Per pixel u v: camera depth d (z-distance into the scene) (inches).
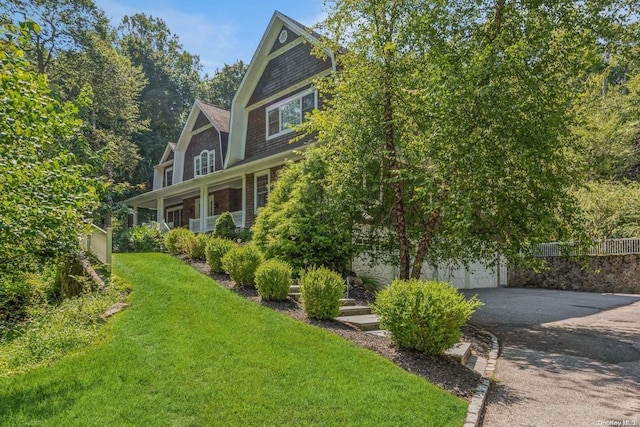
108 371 166.6
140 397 146.6
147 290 299.0
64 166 253.6
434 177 299.0
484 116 279.1
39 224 228.5
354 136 348.5
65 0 941.8
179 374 165.6
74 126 273.1
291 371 174.9
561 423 158.7
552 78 299.0
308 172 404.8
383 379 175.8
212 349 193.3
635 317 398.0
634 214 656.4
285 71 665.6
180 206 1027.3
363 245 406.6
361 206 382.6
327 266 390.6
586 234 322.0
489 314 417.4
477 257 377.4
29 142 220.8
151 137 1498.5
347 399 154.4
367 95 343.0
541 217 304.7
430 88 289.1
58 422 128.9
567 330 336.2
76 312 244.5
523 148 284.0
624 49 299.0
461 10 314.8
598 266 649.0
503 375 217.6
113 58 1091.3
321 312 265.6
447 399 165.0
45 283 342.0
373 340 235.1
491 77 279.1
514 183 286.0
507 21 309.6
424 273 563.2
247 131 734.5
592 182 751.7
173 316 242.1
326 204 382.3
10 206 211.9
